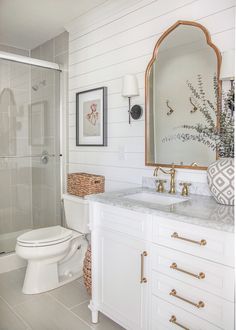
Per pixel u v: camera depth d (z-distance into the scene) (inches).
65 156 124.3
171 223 58.4
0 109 119.1
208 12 73.5
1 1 96.7
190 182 78.7
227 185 62.9
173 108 82.0
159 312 62.1
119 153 99.3
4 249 117.6
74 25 113.7
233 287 49.4
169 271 59.6
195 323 55.4
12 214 128.6
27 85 124.3
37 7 101.0
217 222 50.4
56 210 126.2
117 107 99.3
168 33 82.1
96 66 107.3
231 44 69.3
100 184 103.1
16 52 142.2
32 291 93.7
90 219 78.7
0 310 83.9
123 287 70.4
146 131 88.6
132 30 92.9
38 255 89.8
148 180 89.5
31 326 76.5
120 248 70.7
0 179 123.8
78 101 115.9
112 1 94.7
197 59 76.0
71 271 107.6
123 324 70.9
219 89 71.1
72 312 83.4
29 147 129.8
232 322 49.8
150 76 87.0
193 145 77.9
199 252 54.1
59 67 122.7
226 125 67.4
